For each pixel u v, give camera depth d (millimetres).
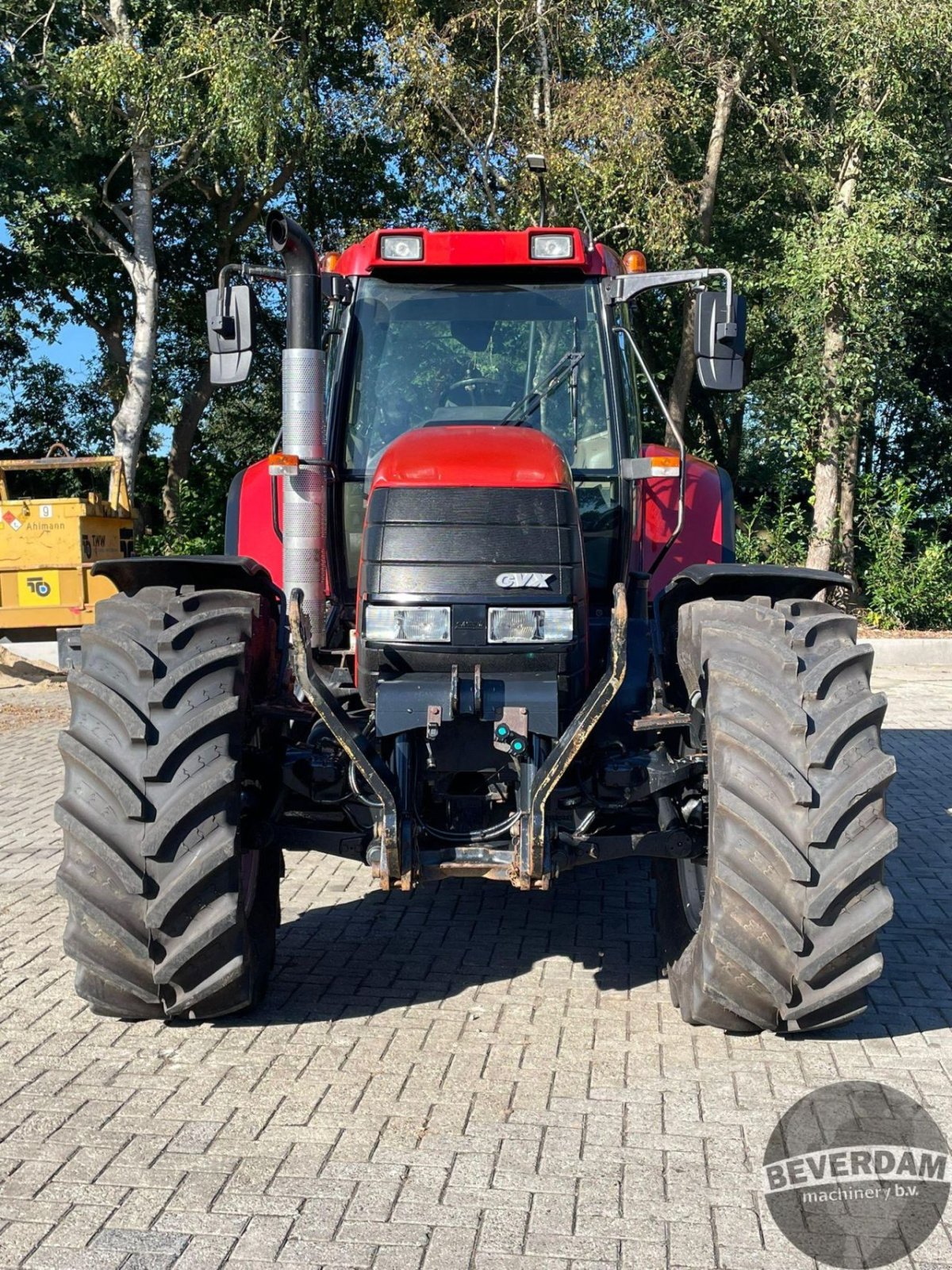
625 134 15891
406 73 16984
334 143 19516
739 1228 2834
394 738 3818
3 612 12453
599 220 16719
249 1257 2727
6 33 16656
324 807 4215
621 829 4293
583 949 4734
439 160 18406
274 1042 3848
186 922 3578
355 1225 2844
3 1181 3035
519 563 3840
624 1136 3246
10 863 6000
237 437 24516
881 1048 3811
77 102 16266
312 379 4484
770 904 3490
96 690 3637
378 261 4734
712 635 3887
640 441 5238
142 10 16844
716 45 17203
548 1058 3725
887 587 16531
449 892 5508
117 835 3551
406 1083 3557
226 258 20984
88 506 12445
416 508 3904
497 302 4824
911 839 6488
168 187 19875
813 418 16688
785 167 17688
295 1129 3287
